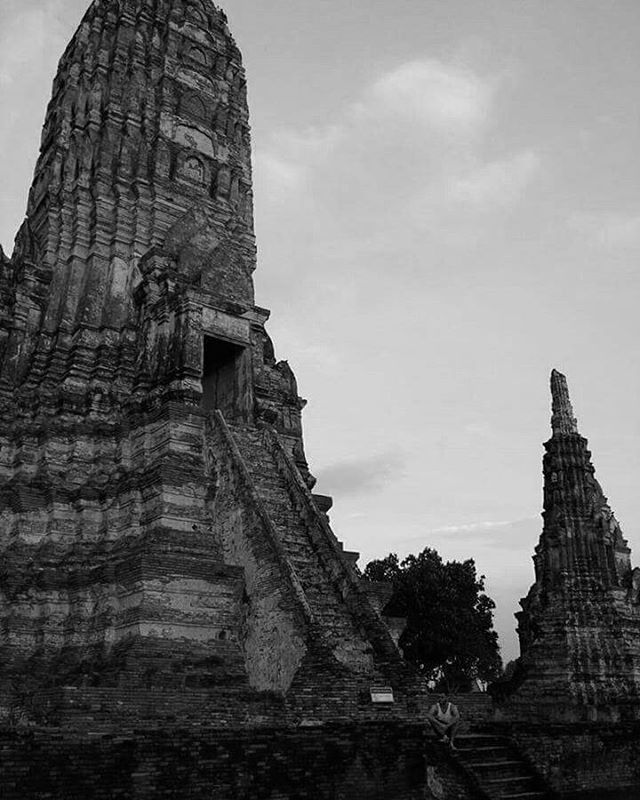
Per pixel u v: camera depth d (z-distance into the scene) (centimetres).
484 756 2134
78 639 2378
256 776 1540
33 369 2948
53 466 2714
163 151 3512
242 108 4056
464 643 6025
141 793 1411
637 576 3294
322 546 2547
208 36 4034
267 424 3041
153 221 3347
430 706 2109
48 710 1847
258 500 2512
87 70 3647
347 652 2256
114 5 3834
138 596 2284
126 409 2873
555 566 3203
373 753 1709
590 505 3306
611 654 2989
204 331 3014
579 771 2239
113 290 3142
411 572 6341
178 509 2553
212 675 2206
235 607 2398
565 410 3506
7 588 2430
